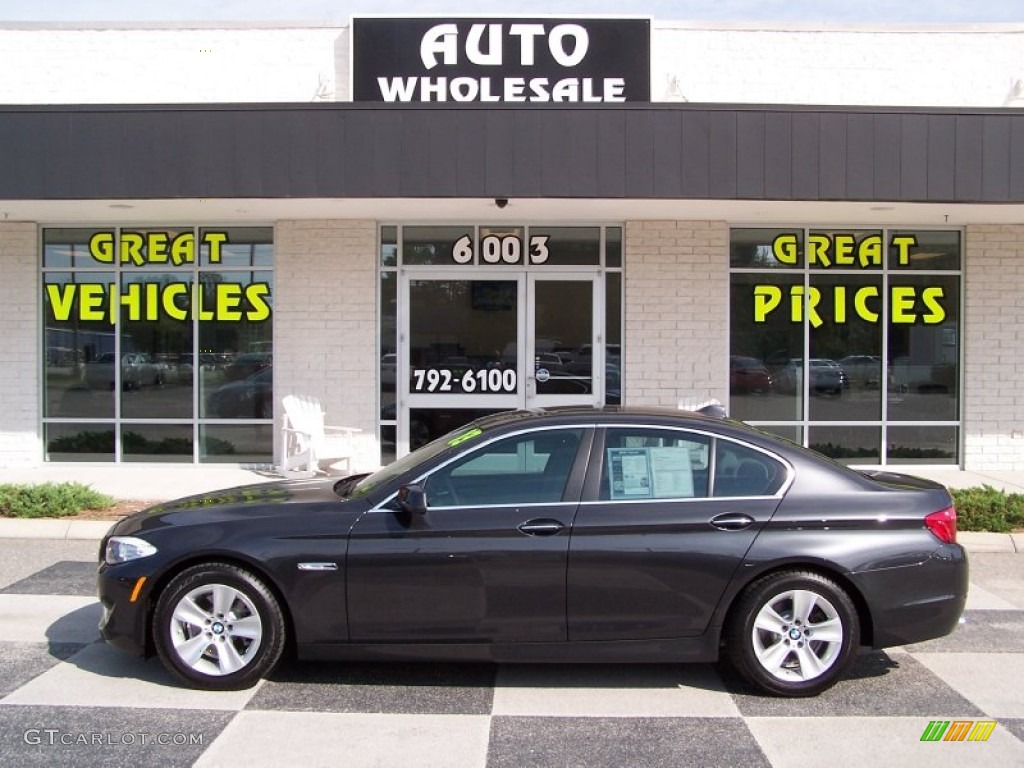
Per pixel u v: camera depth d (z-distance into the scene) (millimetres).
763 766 4398
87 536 9078
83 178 10398
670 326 12492
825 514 5223
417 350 12570
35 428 12648
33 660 5777
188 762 4395
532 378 12539
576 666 5742
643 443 5383
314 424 12289
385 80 12102
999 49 12555
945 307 12789
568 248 12523
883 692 5363
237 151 10352
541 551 5105
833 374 12734
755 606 5125
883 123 10336
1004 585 7699
